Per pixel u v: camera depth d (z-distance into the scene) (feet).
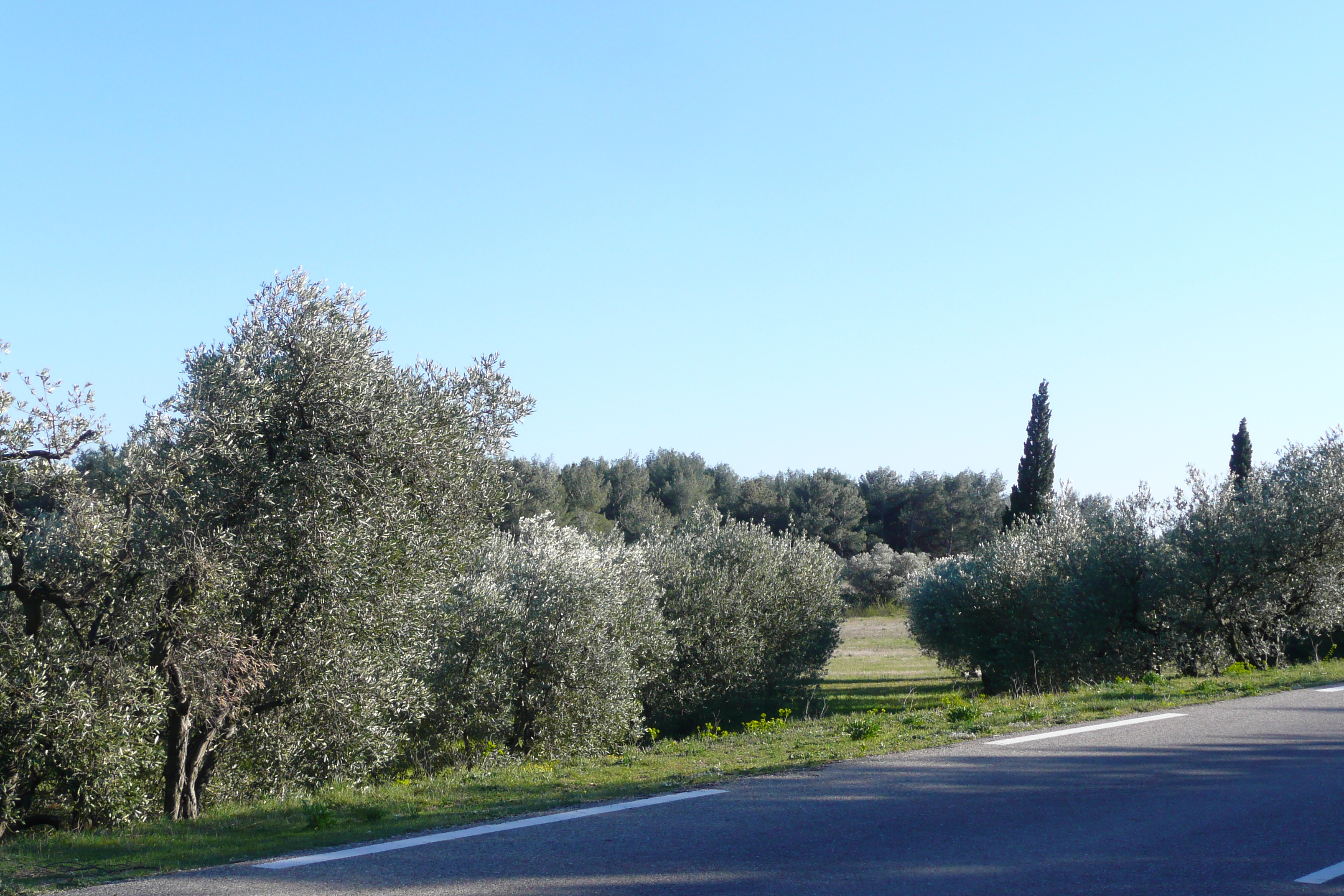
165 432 39.91
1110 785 27.58
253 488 41.57
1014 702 50.52
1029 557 106.42
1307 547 80.84
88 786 37.09
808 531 290.35
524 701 73.56
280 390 42.29
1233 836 21.80
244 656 39.65
